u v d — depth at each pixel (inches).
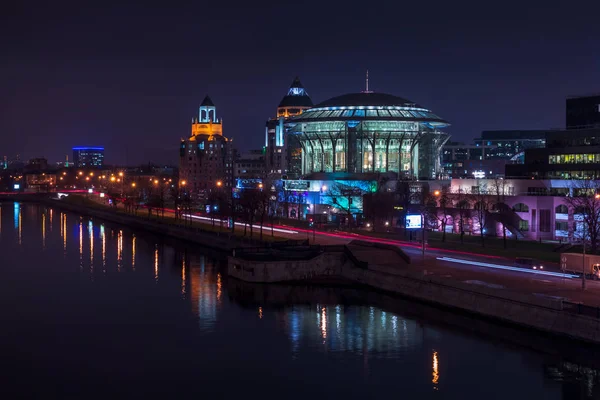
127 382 2878.9
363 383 2839.6
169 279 5012.3
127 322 3782.0
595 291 3462.1
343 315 3833.7
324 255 4771.2
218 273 5260.8
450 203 6865.2
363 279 4490.7
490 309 3427.7
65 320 3833.7
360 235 6353.3
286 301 4200.3
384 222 7150.6
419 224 5812.0
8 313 3991.1
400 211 6968.5
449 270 4197.8
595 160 6264.8
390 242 5782.5
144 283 4862.2
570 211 5708.7
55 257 6200.8
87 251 6628.9
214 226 7583.7
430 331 3489.2
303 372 2972.4
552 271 4111.7
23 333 3575.3
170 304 4188.0
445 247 5418.3
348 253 4704.7
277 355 3186.5
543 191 6309.1
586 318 2952.8
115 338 3486.7
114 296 4436.5
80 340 3454.7
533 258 4685.0
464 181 7362.2
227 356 3193.9
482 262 4554.6
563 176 6486.2
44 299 4355.3
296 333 3516.2
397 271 4192.9
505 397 2677.2
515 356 3093.0
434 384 2810.0
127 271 5393.7
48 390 2802.7
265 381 2876.5
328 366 3036.4
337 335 3459.6
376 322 3673.7
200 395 2743.6
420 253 5068.9
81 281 4965.6
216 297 4365.2
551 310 3117.6
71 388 2824.8
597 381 2802.7
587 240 5344.5
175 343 3388.3
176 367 3051.2
